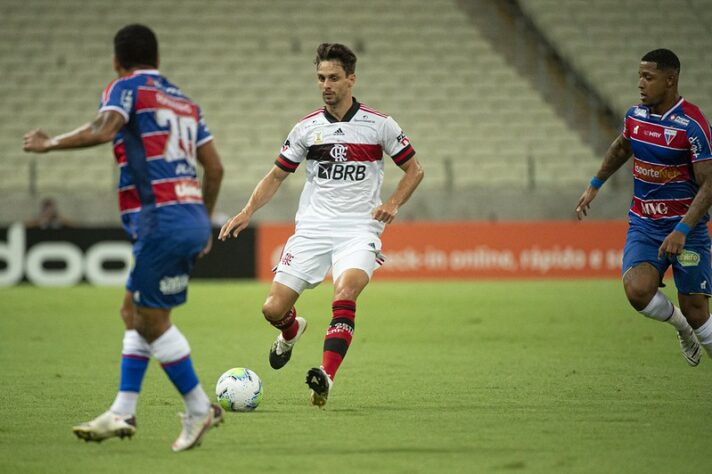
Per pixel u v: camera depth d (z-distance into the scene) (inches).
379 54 3543.3
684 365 1320.1
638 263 1053.8
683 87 3511.3
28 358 1418.6
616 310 2059.5
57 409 994.1
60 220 2827.3
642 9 3651.6
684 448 792.3
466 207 3024.1
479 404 1016.2
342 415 951.6
